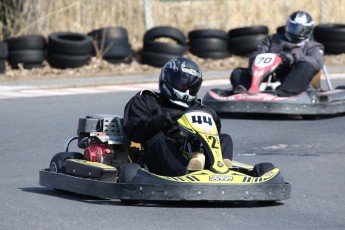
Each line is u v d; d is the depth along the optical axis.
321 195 22.08
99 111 38.28
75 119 36.06
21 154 28.86
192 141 20.17
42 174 22.23
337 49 59.62
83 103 40.81
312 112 35.81
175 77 21.05
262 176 19.72
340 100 37.38
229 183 19.05
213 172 19.36
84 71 53.81
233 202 20.55
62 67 53.75
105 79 50.16
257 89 36.16
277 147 30.27
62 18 61.38
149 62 56.34
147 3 61.56
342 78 51.94
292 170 26.02
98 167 20.02
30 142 31.05
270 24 67.50
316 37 60.09
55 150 29.62
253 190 19.20
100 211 18.97
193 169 19.64
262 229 17.52
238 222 18.14
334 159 27.94
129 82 49.72
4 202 20.47
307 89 36.47
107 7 62.34
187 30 64.88
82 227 17.34
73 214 18.69
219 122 21.50
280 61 36.91
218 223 17.95
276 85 37.28
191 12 65.25
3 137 31.94
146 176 19.14
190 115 20.20
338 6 70.50
